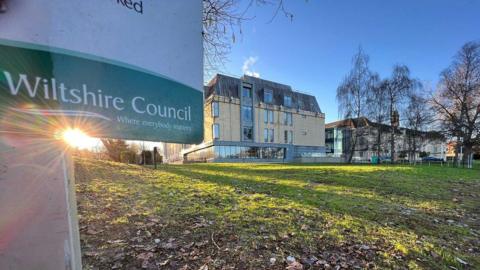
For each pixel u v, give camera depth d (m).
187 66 1.25
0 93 0.77
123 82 1.01
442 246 3.19
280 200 4.93
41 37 0.83
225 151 25.77
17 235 0.82
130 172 8.20
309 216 3.97
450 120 22.03
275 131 30.25
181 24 1.23
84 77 0.91
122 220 3.31
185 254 2.55
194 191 5.45
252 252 2.67
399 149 27.11
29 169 0.83
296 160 30.89
